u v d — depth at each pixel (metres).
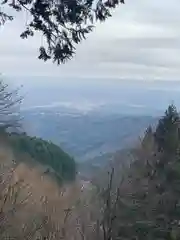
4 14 6.01
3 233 7.00
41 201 8.88
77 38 5.96
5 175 8.50
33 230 7.54
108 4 5.88
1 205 7.15
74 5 5.80
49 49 6.00
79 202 9.52
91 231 8.00
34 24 5.96
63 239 8.04
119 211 12.59
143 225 13.59
